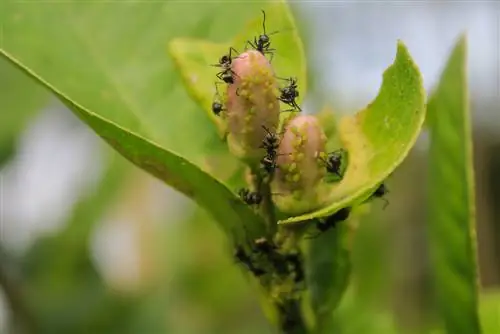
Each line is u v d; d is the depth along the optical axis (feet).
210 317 2.03
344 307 1.13
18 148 1.57
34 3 1.02
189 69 0.98
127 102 1.02
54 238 1.49
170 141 1.01
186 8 1.05
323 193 0.92
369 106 0.91
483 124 2.28
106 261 1.84
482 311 1.02
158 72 1.03
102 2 1.03
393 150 0.90
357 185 0.91
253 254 0.94
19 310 1.32
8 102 1.58
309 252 0.97
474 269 0.95
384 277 1.31
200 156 1.00
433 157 0.99
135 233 1.98
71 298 1.44
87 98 1.01
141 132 1.01
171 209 2.07
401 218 1.81
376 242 1.31
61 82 1.01
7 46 1.01
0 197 1.53
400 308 1.38
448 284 0.97
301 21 2.01
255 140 0.92
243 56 0.92
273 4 0.98
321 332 0.96
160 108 1.02
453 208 0.96
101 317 1.46
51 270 1.47
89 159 1.64
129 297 1.53
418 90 0.88
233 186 0.98
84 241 1.50
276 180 0.92
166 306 1.61
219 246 2.02
